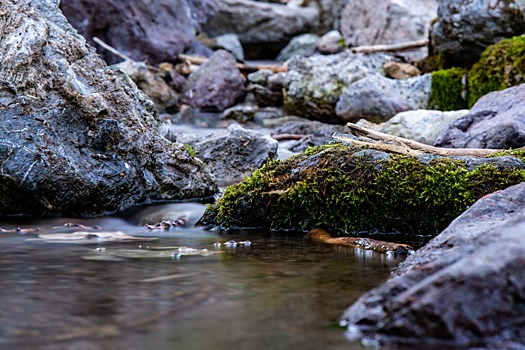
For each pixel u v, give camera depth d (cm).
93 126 525
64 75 521
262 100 1300
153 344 218
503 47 998
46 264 336
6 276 308
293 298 274
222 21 1936
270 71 1390
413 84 1063
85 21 1436
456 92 1059
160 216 520
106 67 568
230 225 488
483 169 461
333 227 469
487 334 213
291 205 475
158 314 250
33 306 259
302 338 224
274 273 322
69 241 415
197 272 322
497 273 217
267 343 220
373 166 468
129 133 546
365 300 244
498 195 341
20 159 488
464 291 216
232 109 1224
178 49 1547
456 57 1131
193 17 1759
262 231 476
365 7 1639
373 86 1054
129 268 329
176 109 1291
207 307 260
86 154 520
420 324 217
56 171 496
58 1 587
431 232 461
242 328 234
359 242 411
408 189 457
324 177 470
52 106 513
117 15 1479
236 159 721
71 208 515
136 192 545
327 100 1148
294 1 2136
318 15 2036
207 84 1321
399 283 240
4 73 510
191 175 587
